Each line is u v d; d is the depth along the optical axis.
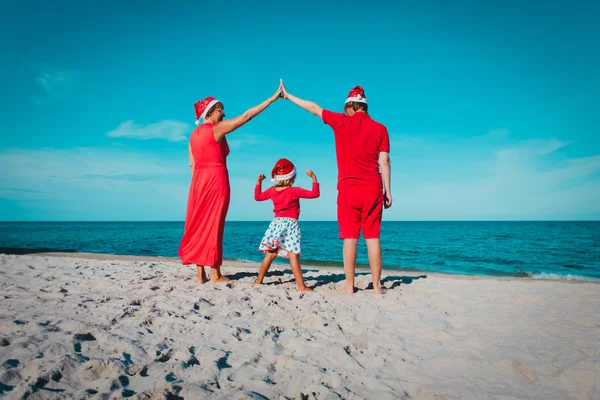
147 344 2.38
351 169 4.11
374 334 2.87
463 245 23.81
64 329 2.54
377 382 2.07
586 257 16.38
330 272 6.48
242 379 2.00
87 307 3.16
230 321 2.97
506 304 3.80
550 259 15.60
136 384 1.85
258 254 15.83
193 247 4.34
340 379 2.06
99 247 19.77
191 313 3.07
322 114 4.18
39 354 2.07
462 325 3.12
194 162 4.57
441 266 13.14
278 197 4.41
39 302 3.31
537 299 3.99
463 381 2.11
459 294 4.27
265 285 4.45
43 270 5.68
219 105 4.42
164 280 4.76
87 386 1.81
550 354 2.45
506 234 40.91
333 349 2.48
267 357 2.32
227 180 4.39
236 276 5.49
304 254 16.81
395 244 24.81
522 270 12.20
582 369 2.16
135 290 3.93
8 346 2.15
